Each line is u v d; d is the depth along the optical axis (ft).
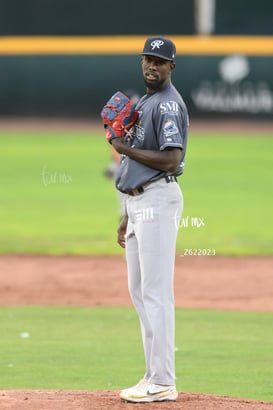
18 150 325.83
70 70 364.79
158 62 70.95
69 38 371.15
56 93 366.43
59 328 124.67
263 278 163.12
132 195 72.13
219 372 99.55
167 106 70.44
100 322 129.39
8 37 373.40
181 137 71.05
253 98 355.15
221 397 75.56
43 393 76.02
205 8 362.94
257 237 201.05
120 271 169.48
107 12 372.79
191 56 355.36
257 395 88.53
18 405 69.97
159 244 71.10
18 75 367.45
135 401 71.00
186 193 257.14
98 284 158.61
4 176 285.43
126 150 70.64
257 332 122.31
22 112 369.50
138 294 74.33
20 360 105.09
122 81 360.69
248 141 335.67
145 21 372.38
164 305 71.41
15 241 197.77
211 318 132.67
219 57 354.74
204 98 356.59
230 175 284.41
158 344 71.31
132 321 130.31
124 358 106.73
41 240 199.00
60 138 345.72
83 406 69.67
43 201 250.57
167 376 71.72
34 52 366.02
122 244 77.71
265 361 105.50
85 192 264.31
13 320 130.31
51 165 299.58
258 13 357.20
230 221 218.79
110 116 71.51
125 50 359.46
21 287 156.04
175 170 70.69
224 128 354.33
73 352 109.70
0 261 178.19
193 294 151.23
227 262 177.68
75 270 169.89
